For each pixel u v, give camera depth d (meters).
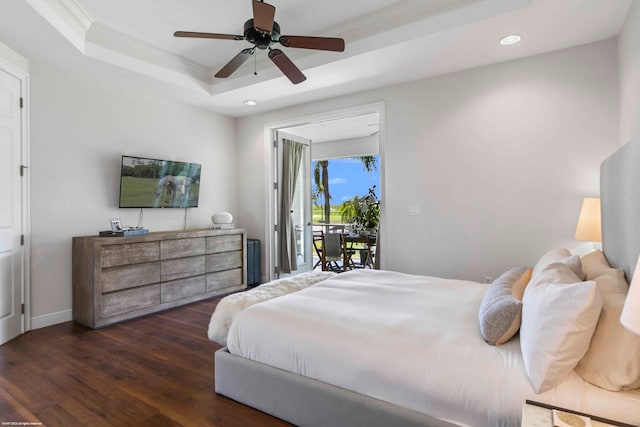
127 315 3.48
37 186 3.22
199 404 2.00
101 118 3.72
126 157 3.83
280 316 1.93
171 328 3.27
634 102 2.36
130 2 2.67
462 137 3.50
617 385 1.19
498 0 2.47
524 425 1.04
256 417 1.87
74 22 2.81
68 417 1.88
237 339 2.01
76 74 3.49
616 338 1.20
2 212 2.88
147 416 1.89
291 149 5.38
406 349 1.52
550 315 1.27
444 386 1.38
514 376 1.30
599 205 2.62
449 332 1.64
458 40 2.84
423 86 3.69
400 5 2.79
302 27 3.11
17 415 1.90
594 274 1.77
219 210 5.07
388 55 3.10
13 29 2.60
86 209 3.61
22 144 3.07
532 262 3.20
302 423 1.75
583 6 2.39
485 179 3.39
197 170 4.65
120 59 3.27
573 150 3.00
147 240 3.65
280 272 5.18
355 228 6.32
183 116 4.59
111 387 2.19
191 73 3.92
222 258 4.50
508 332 1.50
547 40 2.86
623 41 2.61
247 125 5.21
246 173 5.25
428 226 3.70
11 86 2.96
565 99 3.02
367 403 1.53
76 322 3.43
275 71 3.63
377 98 3.97
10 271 2.96
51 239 3.33
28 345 2.85
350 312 1.93
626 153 1.65
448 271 3.60
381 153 3.96
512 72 3.24
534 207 3.18
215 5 2.72
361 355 1.58
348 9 2.83
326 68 3.37
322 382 1.68
